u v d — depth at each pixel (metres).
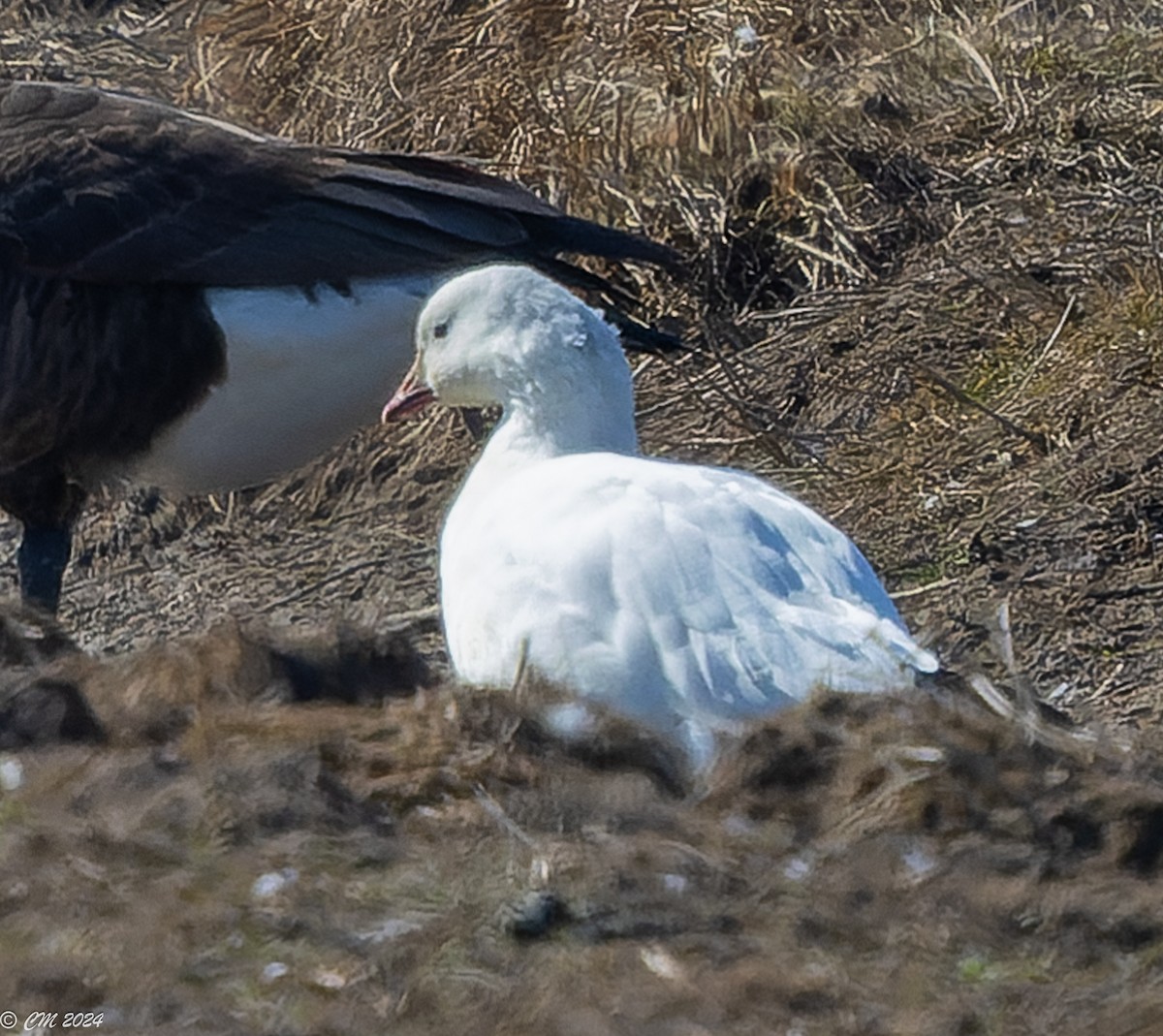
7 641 9.08
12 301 11.21
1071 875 7.05
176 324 11.09
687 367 14.06
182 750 7.84
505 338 9.38
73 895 6.87
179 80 17.48
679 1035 6.14
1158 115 15.73
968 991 6.41
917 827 7.20
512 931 6.61
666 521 8.03
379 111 15.60
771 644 7.70
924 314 14.09
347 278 11.06
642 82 16.08
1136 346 13.31
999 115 15.98
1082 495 12.20
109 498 12.81
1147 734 9.05
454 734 7.96
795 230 15.02
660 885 6.85
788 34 16.75
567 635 7.96
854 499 12.62
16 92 11.55
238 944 6.62
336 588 12.73
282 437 11.49
